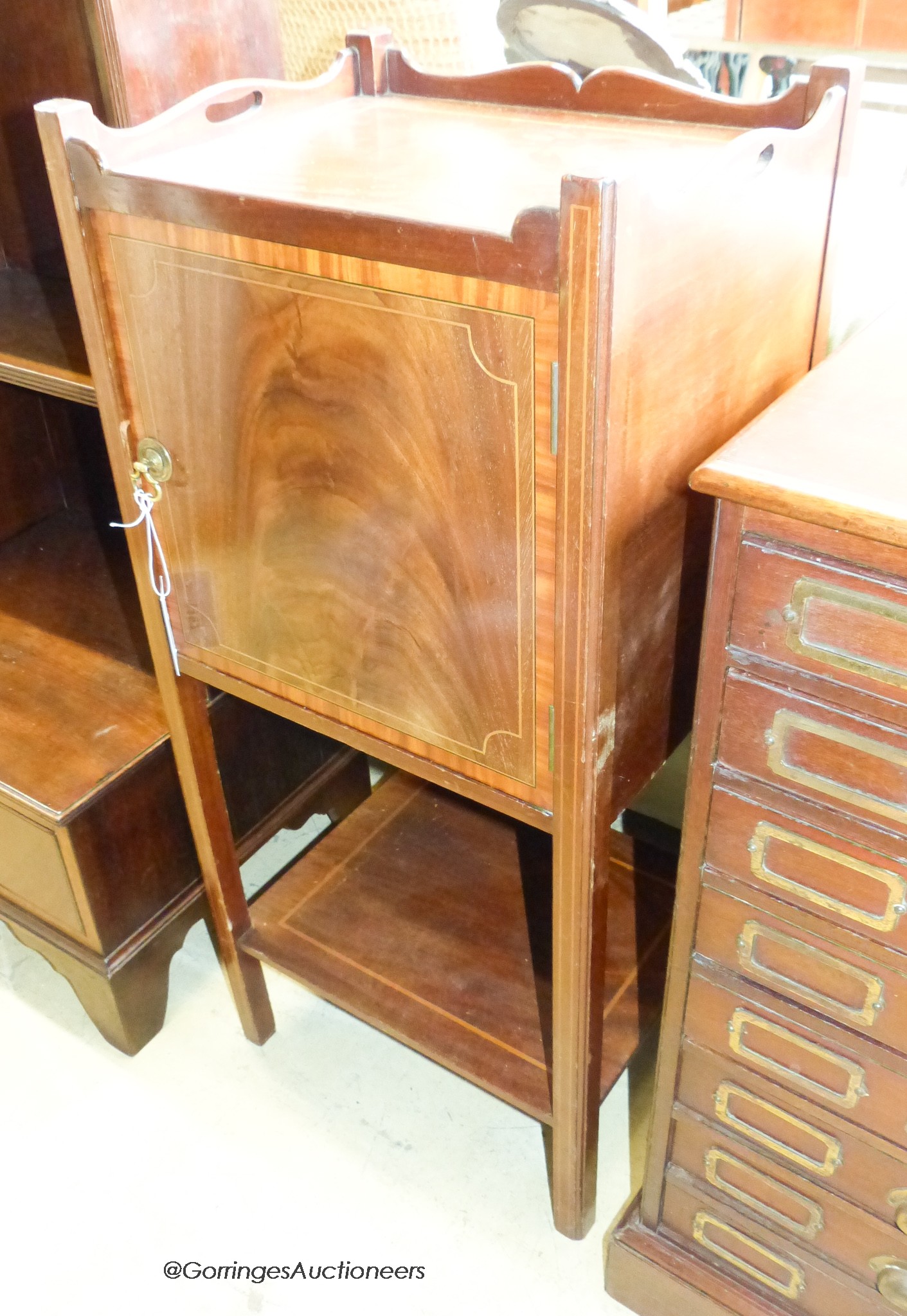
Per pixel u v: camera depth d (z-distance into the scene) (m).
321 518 0.89
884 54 1.09
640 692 0.93
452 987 1.27
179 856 1.42
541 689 0.85
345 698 1.00
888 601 0.65
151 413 0.94
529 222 0.65
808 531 0.66
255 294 0.80
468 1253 1.25
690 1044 0.97
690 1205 1.08
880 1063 0.85
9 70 1.29
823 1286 1.02
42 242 1.44
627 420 0.73
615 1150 1.34
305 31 1.28
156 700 1.41
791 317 0.96
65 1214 1.30
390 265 0.72
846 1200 0.94
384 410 0.79
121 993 1.40
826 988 0.85
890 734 0.70
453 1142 1.36
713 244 0.76
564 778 0.87
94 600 1.60
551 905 1.38
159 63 1.07
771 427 0.72
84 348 1.19
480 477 0.77
